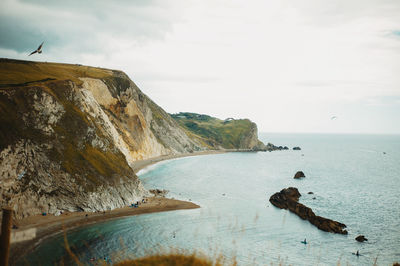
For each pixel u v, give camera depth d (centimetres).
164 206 7338
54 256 3981
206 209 7219
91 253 4141
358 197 9069
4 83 7356
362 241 5444
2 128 5903
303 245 5094
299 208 7119
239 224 5956
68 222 5625
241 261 3962
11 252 3928
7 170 5550
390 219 6862
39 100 6944
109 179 7319
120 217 6288
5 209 825
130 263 1228
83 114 8244
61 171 6406
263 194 9244
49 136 6700
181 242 4622
